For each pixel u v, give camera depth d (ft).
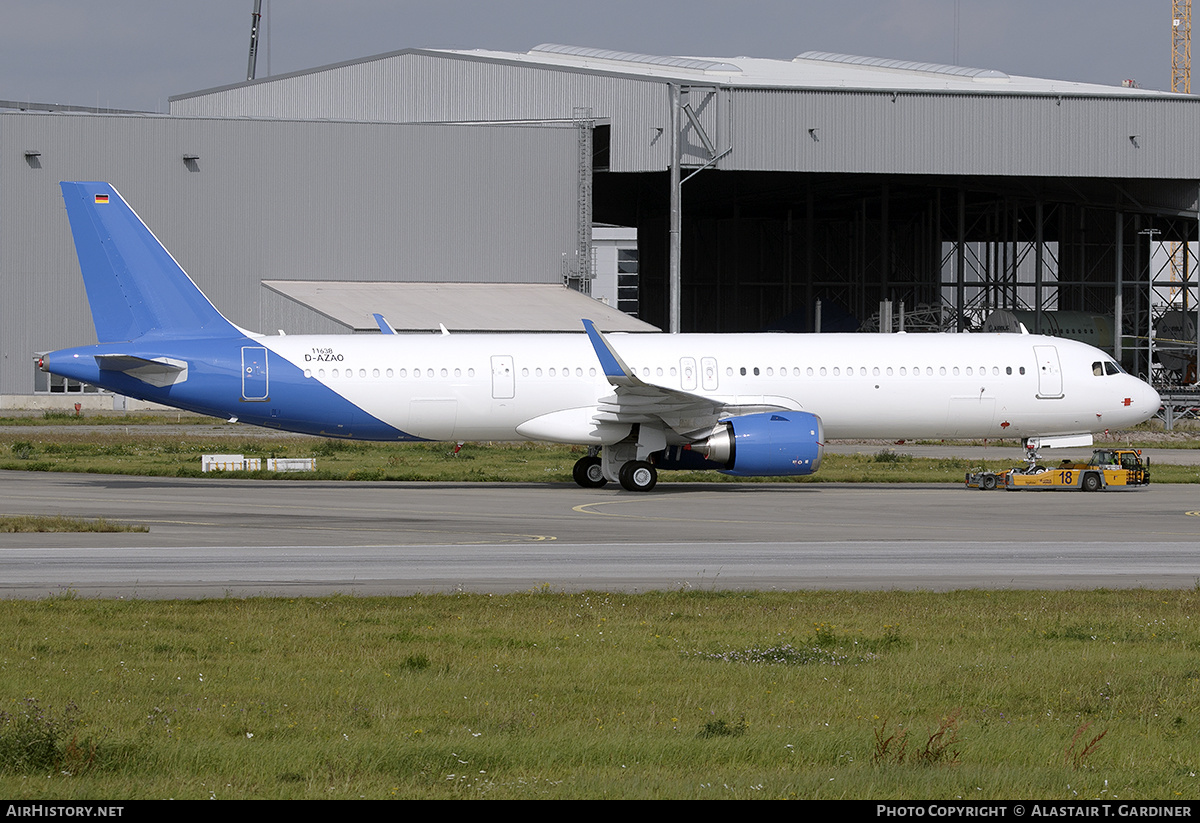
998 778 126.21
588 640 202.59
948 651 196.03
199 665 181.27
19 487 497.87
